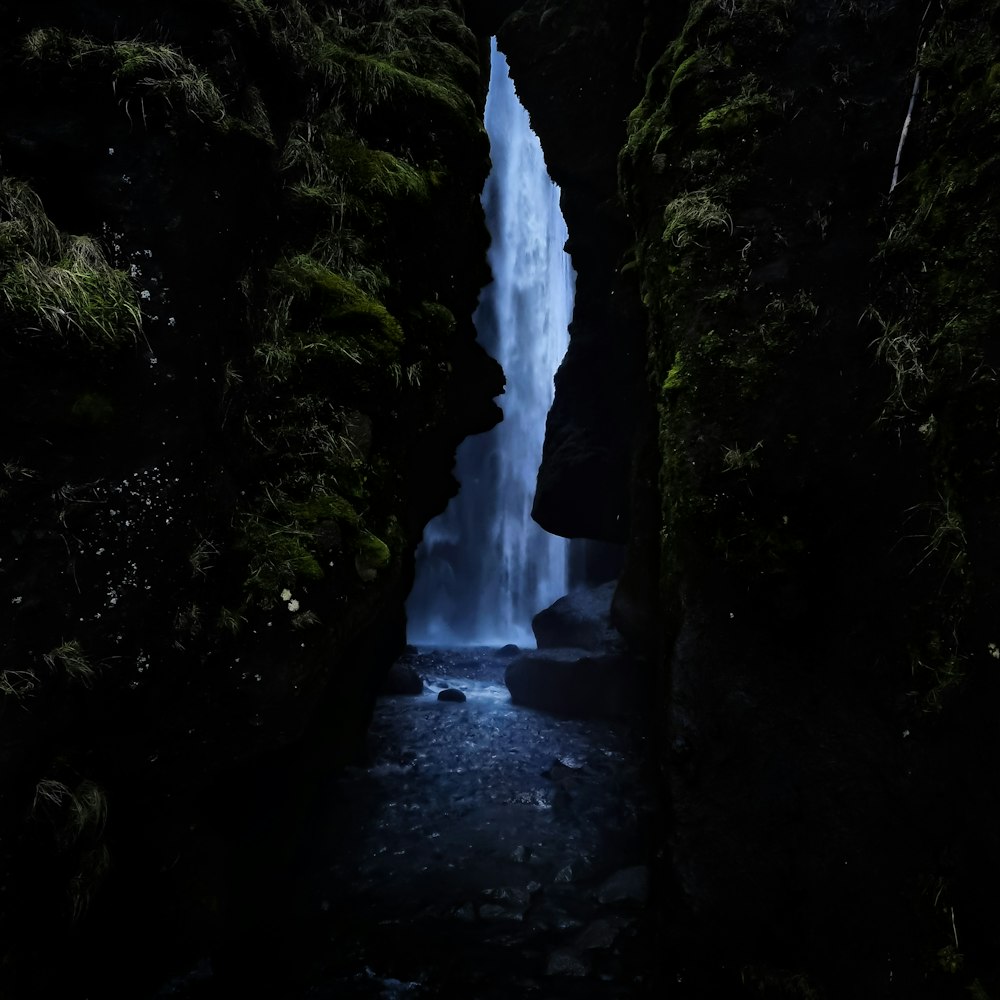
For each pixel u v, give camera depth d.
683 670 3.55
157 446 2.72
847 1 3.71
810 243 3.59
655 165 4.04
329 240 3.67
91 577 2.54
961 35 3.29
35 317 2.35
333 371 3.45
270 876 4.02
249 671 3.00
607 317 9.34
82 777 2.61
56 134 2.55
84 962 2.73
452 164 4.54
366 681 5.30
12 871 2.33
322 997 3.45
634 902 4.30
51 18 2.56
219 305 3.00
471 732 7.28
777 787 3.32
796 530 3.42
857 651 3.23
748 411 3.57
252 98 3.19
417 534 6.01
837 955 3.05
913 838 2.94
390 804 5.48
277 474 3.28
